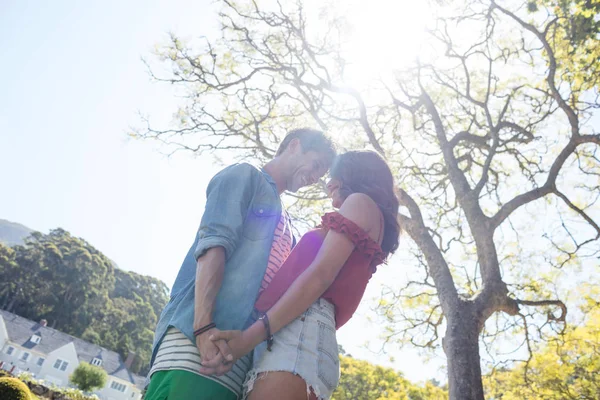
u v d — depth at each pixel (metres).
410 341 9.85
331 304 1.50
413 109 10.59
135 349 69.12
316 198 9.82
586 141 9.03
